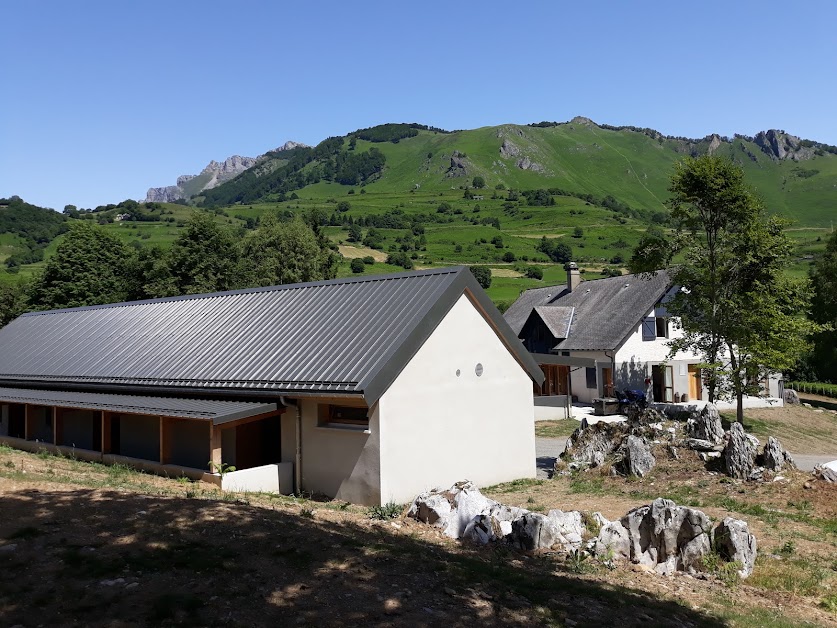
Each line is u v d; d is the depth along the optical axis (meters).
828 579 10.30
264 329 19.31
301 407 16.28
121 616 6.07
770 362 26.38
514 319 47.62
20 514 8.59
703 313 28.58
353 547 8.97
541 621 7.32
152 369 19.69
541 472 20.41
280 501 13.97
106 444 18.41
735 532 10.45
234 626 6.12
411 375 15.73
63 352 24.05
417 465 15.73
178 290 46.25
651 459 18.06
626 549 10.80
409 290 17.72
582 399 37.56
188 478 15.73
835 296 49.59
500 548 10.83
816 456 24.94
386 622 6.67
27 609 6.03
